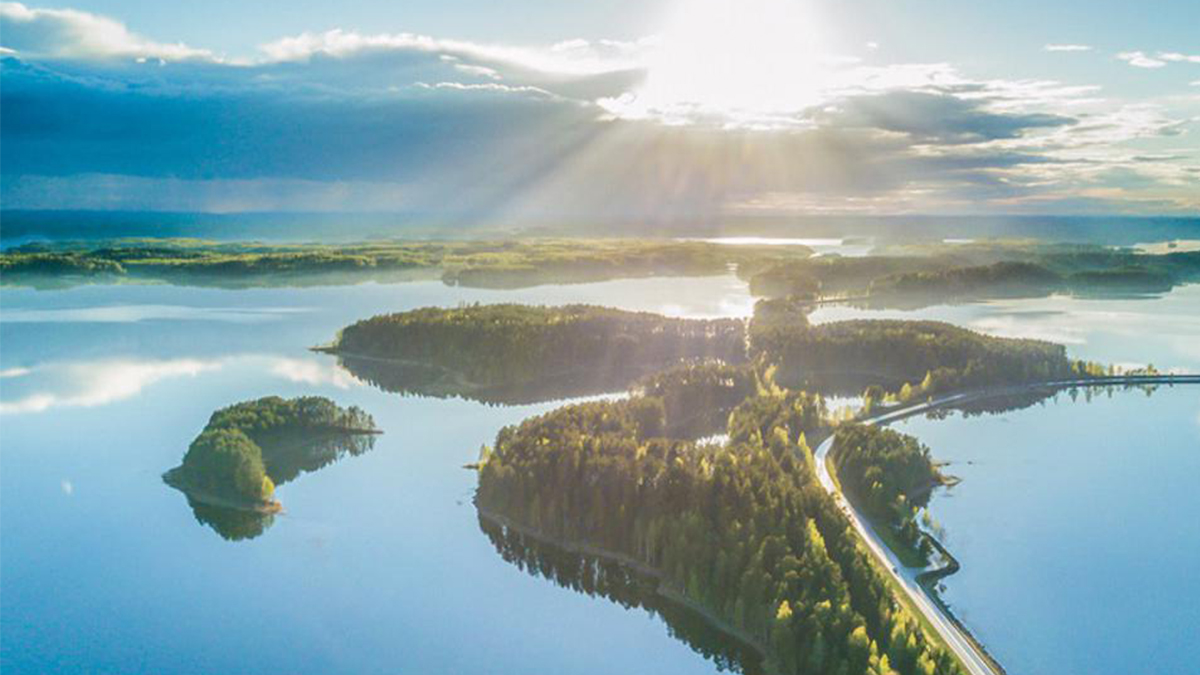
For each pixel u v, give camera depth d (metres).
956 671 113.00
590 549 156.62
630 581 149.00
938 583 149.12
